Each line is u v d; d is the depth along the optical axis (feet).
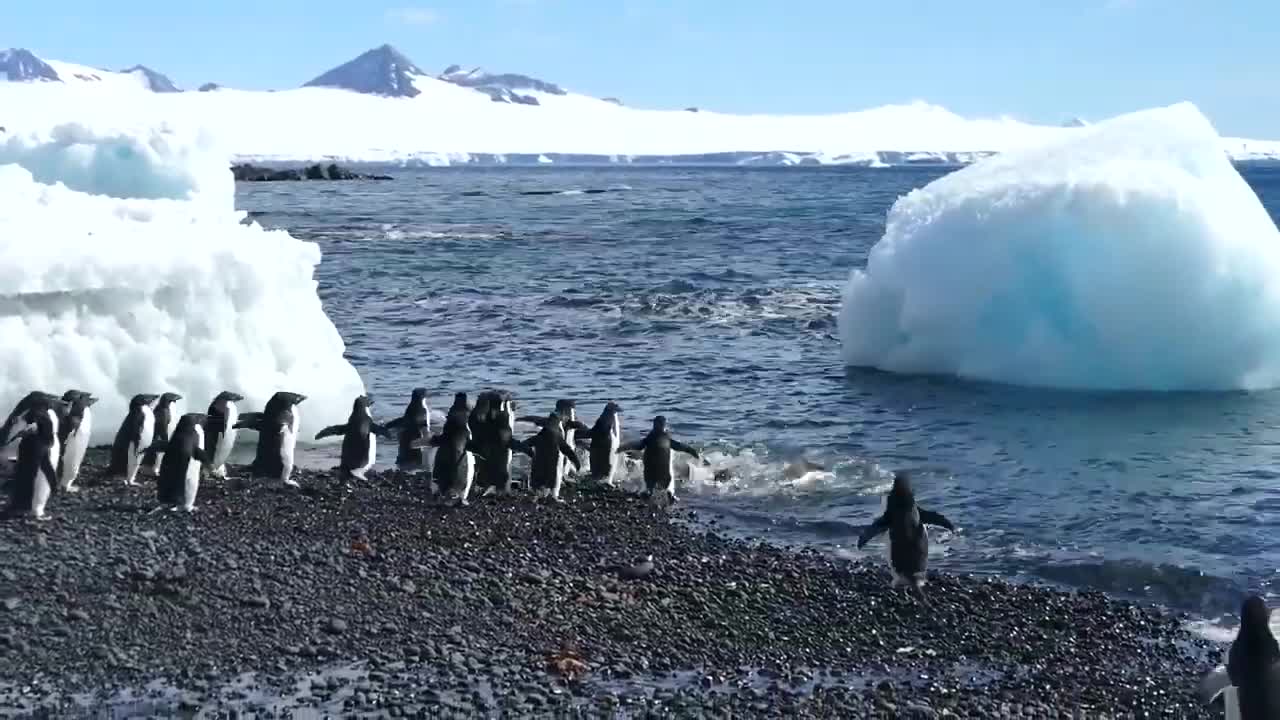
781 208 313.73
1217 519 46.91
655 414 65.92
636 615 35.27
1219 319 72.13
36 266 49.88
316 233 213.05
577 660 31.76
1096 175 77.15
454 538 41.27
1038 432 61.87
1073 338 74.54
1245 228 73.41
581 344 90.48
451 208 307.78
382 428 51.11
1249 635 26.40
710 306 110.11
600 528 43.83
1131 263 72.69
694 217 268.82
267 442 47.50
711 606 36.37
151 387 52.65
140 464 47.26
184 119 106.73
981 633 35.06
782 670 32.19
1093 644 34.47
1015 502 49.52
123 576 35.12
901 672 32.35
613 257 165.99
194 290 54.39
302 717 28.09
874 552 42.75
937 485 52.03
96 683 29.35
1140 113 85.87
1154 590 39.29
